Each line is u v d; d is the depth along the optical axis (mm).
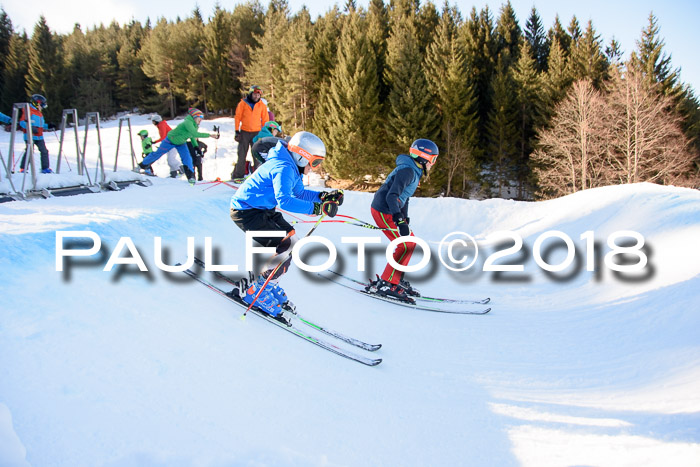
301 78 28922
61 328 2328
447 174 25547
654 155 21891
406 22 34094
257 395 2377
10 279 2555
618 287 4656
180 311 2973
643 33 25500
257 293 3361
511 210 9219
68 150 22297
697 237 4949
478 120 26031
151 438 1831
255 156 7453
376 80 26375
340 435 2188
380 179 26391
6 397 1812
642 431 2184
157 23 52688
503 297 5215
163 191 6883
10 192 5527
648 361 3178
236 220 3461
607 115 21953
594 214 7074
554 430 2297
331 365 2984
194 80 42094
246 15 43406
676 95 23766
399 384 2910
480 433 2316
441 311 4656
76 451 1674
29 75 41844
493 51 32844
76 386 1997
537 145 25703
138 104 48062
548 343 3811
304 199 3422
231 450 1865
